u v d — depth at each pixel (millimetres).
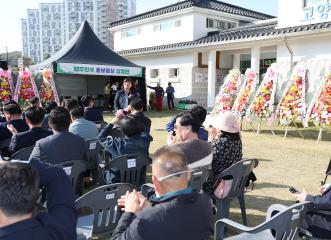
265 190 5062
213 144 3604
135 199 1896
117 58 15805
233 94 11555
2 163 1416
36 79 13773
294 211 2275
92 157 4566
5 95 11047
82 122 4848
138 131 3775
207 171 3213
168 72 19562
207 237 1832
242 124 11773
